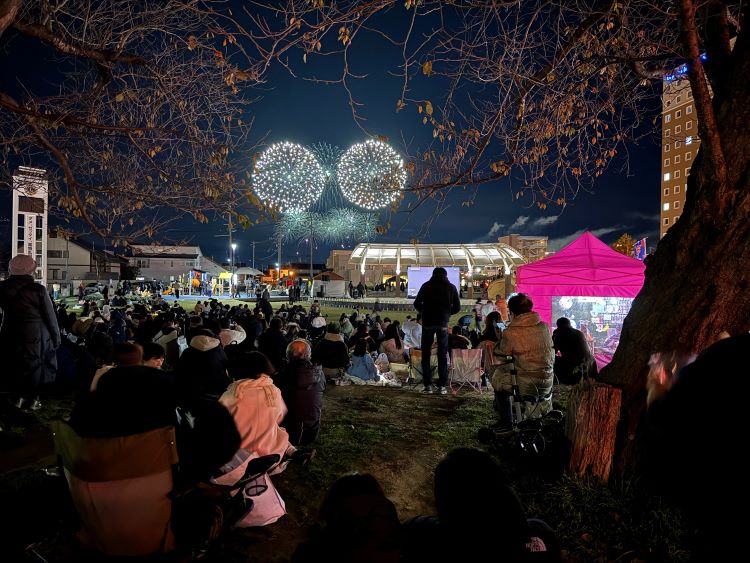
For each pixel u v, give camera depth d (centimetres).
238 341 839
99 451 279
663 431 185
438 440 592
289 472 487
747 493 162
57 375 719
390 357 1235
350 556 205
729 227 411
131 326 1270
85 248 6062
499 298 1720
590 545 367
